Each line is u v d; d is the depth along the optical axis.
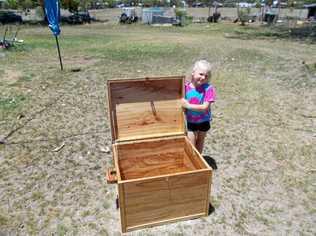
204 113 2.71
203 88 2.62
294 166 3.35
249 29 25.61
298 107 5.27
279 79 7.29
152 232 2.31
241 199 2.75
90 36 19.47
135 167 2.76
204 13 51.94
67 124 4.50
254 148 3.76
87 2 40.81
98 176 3.11
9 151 3.64
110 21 37.72
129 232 2.31
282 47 13.75
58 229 2.38
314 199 2.77
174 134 2.77
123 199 2.12
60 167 3.29
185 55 11.25
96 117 4.80
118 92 2.53
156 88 2.62
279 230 2.39
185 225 2.39
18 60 9.93
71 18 33.31
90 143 3.88
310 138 4.05
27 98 5.71
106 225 2.41
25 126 4.40
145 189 2.12
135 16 35.59
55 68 8.63
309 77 7.35
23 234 2.33
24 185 2.95
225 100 5.67
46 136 4.07
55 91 6.23
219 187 2.94
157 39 17.42
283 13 41.78
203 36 19.78
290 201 2.74
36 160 3.43
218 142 3.92
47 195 2.80
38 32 21.84
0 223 2.44
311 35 19.06
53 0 7.57
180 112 2.75
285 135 4.15
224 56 10.97
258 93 6.13
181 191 2.23
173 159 2.84
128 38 18.12
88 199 2.74
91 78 7.45
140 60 10.18
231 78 7.43
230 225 2.42
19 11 36.91
